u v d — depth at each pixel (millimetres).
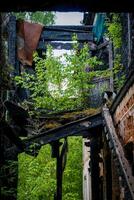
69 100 12742
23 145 9195
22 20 15180
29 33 15320
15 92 12531
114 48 12609
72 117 10516
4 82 7859
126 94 6883
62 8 2514
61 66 12852
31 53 15281
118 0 2400
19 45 14992
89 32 16609
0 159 7602
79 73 12758
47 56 12945
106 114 8812
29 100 14312
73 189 18953
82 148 19578
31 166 14617
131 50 9047
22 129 9914
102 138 10328
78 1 2432
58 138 9406
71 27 16656
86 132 10406
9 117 8797
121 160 6703
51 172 15266
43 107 12461
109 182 9898
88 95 12922
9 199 8477
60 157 10656
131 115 6609
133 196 5492
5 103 7887
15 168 8742
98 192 11055
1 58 7559
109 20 11922
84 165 18781
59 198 10570
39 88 12789
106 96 9898
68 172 18219
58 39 16297
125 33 10219
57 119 10609
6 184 8445
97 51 16750
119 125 7973
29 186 14766
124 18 10344
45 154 16359
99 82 13469
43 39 16172
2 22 7949
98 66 16984
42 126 10438
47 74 12812
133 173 6285
